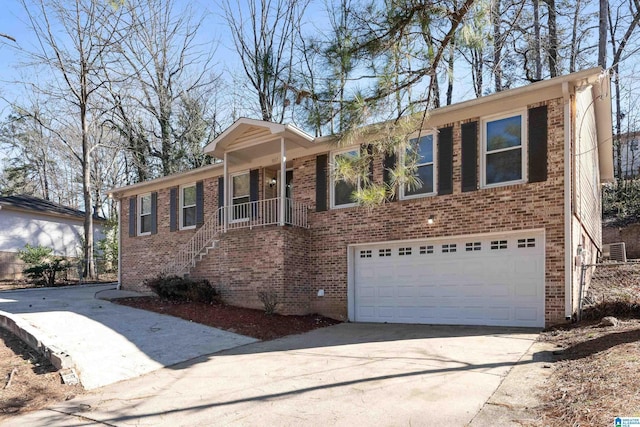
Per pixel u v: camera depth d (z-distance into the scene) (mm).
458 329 10055
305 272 13023
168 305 12812
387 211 11969
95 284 20547
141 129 27609
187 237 16594
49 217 25328
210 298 13453
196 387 6480
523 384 5441
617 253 16562
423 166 11562
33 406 5988
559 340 7844
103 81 23781
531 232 9984
